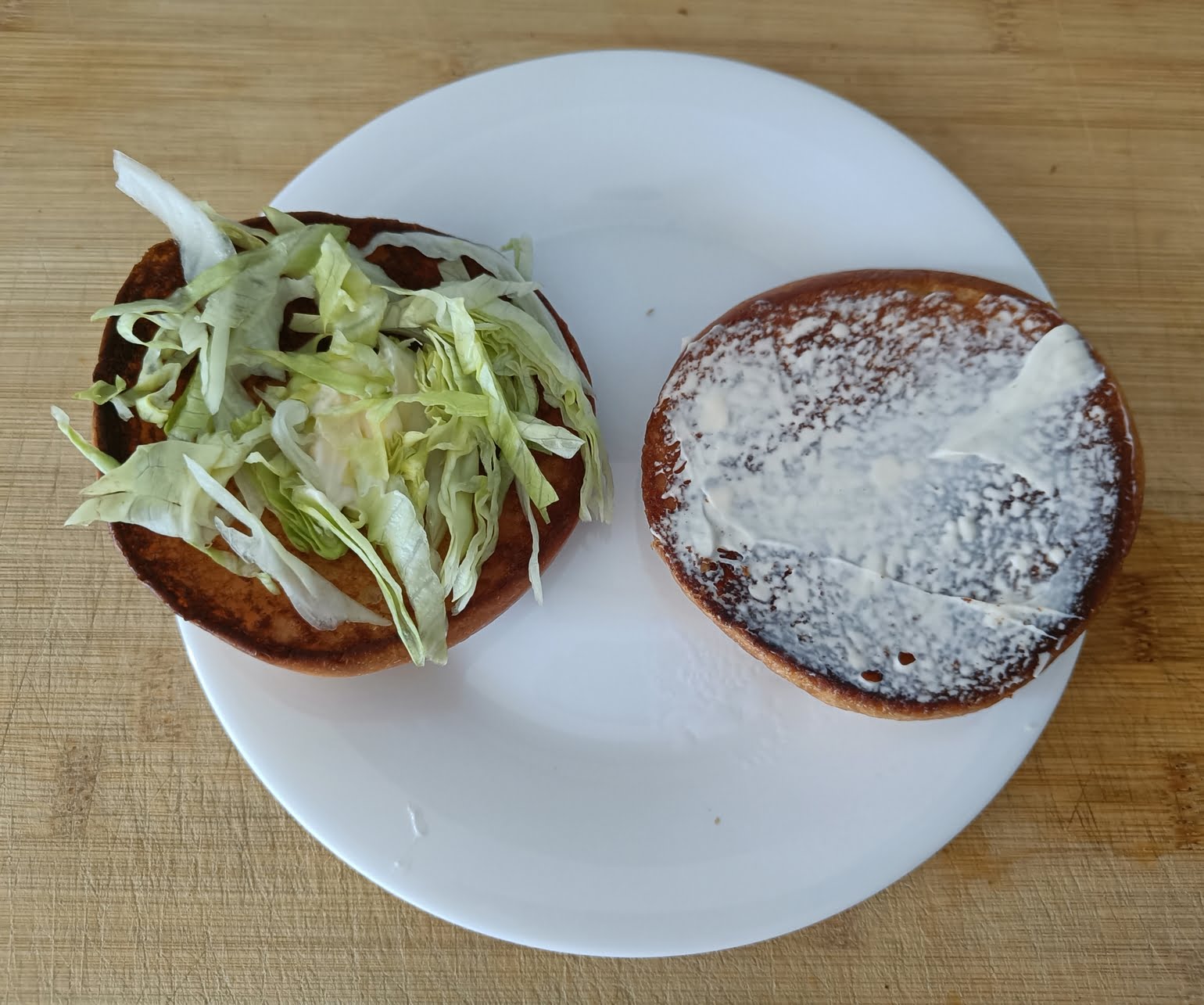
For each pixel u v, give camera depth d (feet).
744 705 0.88
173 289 0.86
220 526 0.79
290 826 0.91
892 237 0.96
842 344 0.88
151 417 0.81
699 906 0.81
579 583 0.92
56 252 1.04
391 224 0.91
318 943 0.89
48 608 0.95
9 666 0.94
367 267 0.88
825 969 0.88
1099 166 1.07
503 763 0.86
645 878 0.82
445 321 0.86
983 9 1.10
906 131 1.08
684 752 0.87
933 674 0.82
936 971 0.88
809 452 0.86
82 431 0.99
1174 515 0.97
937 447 0.85
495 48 1.10
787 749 0.86
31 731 0.93
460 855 0.82
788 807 0.84
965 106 1.09
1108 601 0.95
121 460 0.82
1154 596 0.95
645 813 0.84
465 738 0.87
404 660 0.83
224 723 0.84
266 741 0.83
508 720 0.88
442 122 0.98
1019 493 0.84
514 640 0.90
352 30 1.10
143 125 1.07
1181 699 0.93
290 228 0.87
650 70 0.99
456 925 0.88
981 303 0.87
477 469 0.86
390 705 0.86
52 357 1.01
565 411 0.90
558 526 0.89
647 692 0.89
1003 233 0.94
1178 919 0.89
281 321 0.86
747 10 1.10
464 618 0.84
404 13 1.11
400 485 0.83
